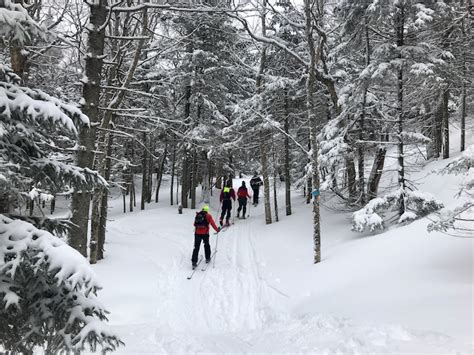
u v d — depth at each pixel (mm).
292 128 18391
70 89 10766
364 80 10742
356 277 7773
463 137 15742
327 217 14188
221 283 8969
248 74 21812
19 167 3059
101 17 6160
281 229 14328
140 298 7676
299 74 16594
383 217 11312
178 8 6652
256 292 8406
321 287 7934
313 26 9625
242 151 21516
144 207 25953
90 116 6023
